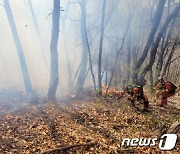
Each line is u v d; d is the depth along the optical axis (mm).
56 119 9523
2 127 8383
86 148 7141
